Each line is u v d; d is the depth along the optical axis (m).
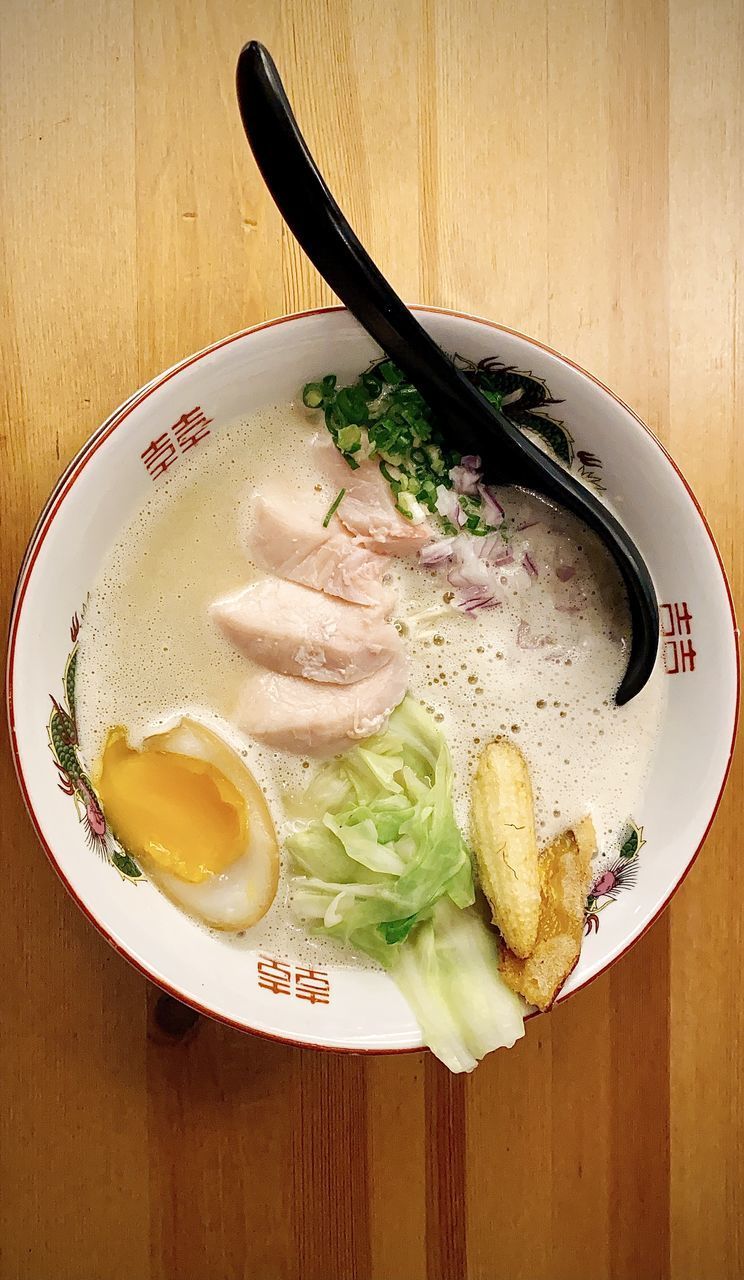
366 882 0.30
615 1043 0.34
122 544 0.29
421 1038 0.29
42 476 0.30
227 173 0.31
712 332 0.33
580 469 0.30
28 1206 0.31
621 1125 0.34
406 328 0.27
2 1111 0.31
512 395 0.29
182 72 0.31
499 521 0.31
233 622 0.30
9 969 0.31
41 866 0.31
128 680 0.30
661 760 0.31
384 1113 0.33
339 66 0.31
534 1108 0.33
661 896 0.30
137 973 0.32
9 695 0.26
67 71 0.30
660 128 0.33
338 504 0.30
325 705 0.30
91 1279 0.31
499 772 0.30
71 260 0.30
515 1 0.32
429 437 0.30
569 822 0.31
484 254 0.32
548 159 0.32
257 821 0.30
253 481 0.30
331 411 0.30
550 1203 0.33
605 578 0.31
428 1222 0.33
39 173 0.30
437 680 0.31
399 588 0.31
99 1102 0.32
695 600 0.30
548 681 0.31
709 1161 0.34
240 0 0.31
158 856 0.29
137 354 0.31
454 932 0.30
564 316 0.32
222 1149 0.32
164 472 0.29
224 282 0.31
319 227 0.26
